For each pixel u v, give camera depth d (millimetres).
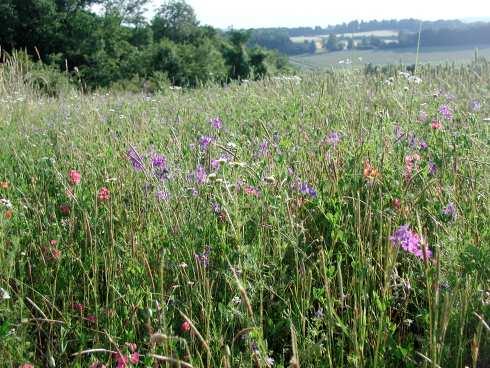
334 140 4012
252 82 8672
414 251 2367
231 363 2309
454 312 2420
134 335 2469
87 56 43500
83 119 6066
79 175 3617
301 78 8148
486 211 3176
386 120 4180
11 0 42594
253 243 2910
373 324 2465
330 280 2611
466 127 4305
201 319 2564
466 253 2703
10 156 4480
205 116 5758
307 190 3289
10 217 3260
